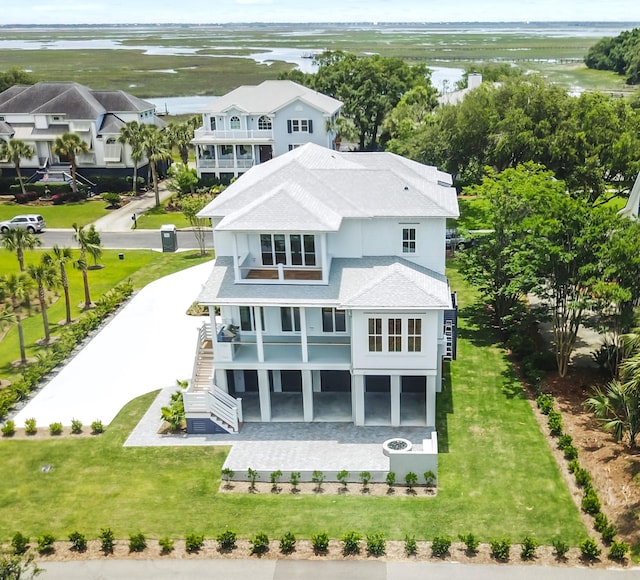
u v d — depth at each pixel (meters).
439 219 33.53
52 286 43.44
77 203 81.38
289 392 36.81
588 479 27.55
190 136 87.50
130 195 84.38
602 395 30.44
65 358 41.59
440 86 167.88
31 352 42.69
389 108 100.69
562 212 33.97
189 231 69.31
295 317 34.78
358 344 31.59
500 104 66.50
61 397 37.00
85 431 33.53
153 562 24.48
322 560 24.27
